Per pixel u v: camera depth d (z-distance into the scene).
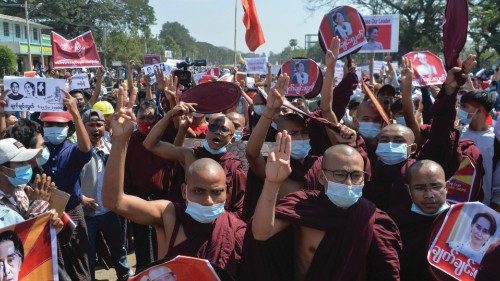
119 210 3.08
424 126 5.05
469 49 41.56
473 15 36.44
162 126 4.50
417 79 6.48
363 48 8.20
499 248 2.23
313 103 7.38
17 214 3.25
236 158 4.58
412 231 3.46
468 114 5.04
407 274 3.44
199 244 3.14
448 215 3.15
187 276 2.78
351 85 4.85
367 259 3.08
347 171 2.96
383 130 4.10
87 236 4.86
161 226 3.25
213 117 4.49
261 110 6.73
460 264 3.09
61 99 4.71
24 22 60.22
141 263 5.41
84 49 8.62
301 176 3.89
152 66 10.24
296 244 3.09
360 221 2.96
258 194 4.05
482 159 4.62
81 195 4.89
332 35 5.19
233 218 3.32
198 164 3.18
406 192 3.74
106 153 5.62
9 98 4.78
